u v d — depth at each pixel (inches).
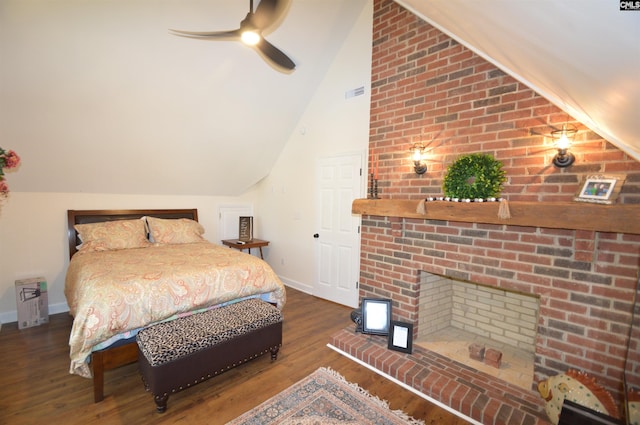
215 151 159.3
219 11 106.5
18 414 71.5
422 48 102.3
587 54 37.5
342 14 132.6
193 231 155.9
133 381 86.7
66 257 137.1
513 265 83.2
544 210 71.8
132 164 142.5
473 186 85.0
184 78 120.6
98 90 109.8
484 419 70.9
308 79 151.5
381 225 115.4
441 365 91.5
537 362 79.4
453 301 124.3
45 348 102.4
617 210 62.4
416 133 105.3
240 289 103.3
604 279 69.3
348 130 144.9
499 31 53.4
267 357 100.2
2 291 123.4
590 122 67.6
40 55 93.8
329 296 156.8
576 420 61.8
